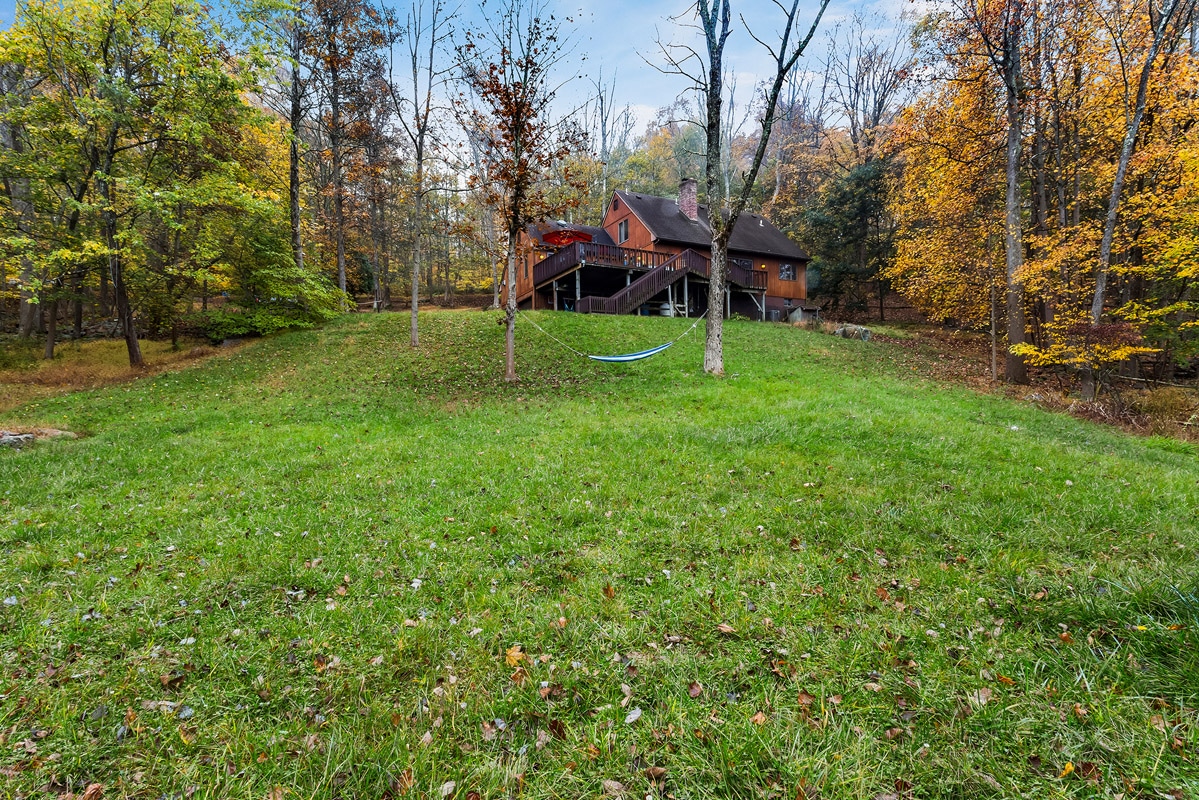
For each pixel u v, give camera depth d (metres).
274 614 3.37
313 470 6.55
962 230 18.14
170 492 5.77
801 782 2.02
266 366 14.38
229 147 16.73
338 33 18.50
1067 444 7.49
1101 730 2.20
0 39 12.84
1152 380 14.49
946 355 18.83
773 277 29.03
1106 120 14.30
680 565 3.89
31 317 19.02
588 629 3.12
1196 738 2.12
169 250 17.73
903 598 3.34
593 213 43.22
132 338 14.98
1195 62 12.57
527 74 11.93
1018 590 3.35
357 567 3.97
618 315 20.55
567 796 2.04
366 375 13.38
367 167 20.05
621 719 2.42
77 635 3.10
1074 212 16.62
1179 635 2.66
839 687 2.56
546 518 4.80
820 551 4.05
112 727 2.43
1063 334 12.36
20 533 4.56
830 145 35.00
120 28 13.54
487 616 3.29
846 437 7.30
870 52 35.75
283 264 18.86
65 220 15.32
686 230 26.75
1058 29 13.97
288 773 2.16
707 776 2.10
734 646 2.91
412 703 2.59
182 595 3.58
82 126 13.65
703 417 8.97
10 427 9.20
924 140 16.69
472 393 11.84
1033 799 1.93
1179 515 4.52
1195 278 12.43
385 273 34.94
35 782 2.13
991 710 2.33
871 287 30.80
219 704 2.57
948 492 5.17
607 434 7.79
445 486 5.80
